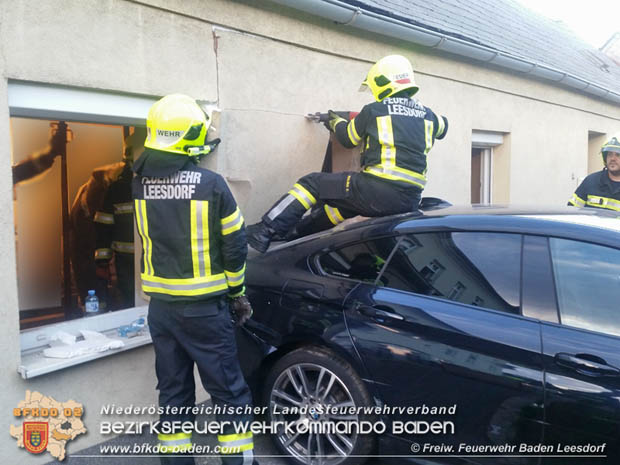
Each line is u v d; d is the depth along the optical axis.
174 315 2.78
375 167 3.70
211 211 2.74
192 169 2.77
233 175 4.02
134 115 3.50
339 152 4.94
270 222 3.83
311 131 4.52
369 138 3.76
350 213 3.92
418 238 2.96
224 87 3.95
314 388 3.09
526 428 2.45
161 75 3.53
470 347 2.59
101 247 4.38
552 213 2.87
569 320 2.46
